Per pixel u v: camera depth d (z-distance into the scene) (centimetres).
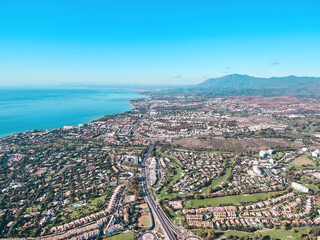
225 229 18200
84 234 17712
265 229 18225
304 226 18462
